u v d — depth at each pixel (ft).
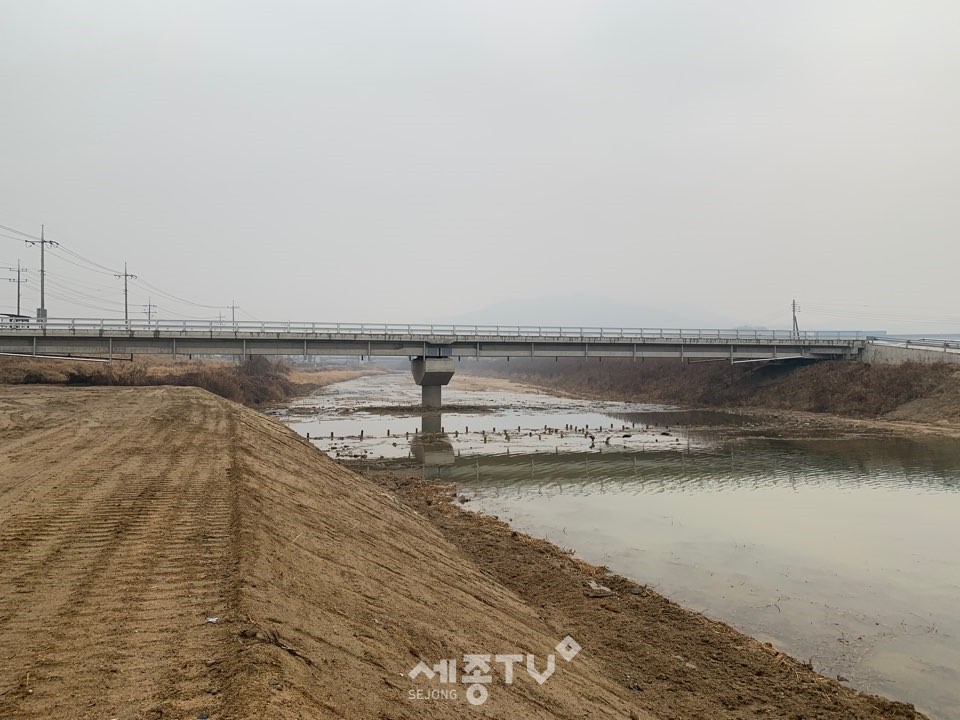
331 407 231.50
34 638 23.99
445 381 219.82
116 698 19.92
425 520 74.13
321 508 51.88
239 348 190.80
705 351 232.53
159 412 97.81
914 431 160.86
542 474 112.47
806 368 238.27
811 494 96.63
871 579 60.95
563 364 450.71
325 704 21.04
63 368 180.24
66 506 42.45
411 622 33.68
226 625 25.17
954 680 42.50
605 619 48.24
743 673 40.93
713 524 79.82
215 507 42.70
